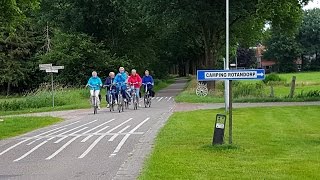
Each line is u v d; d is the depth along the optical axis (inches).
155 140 538.6
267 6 1568.7
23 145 550.6
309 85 2097.7
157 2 1701.5
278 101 1264.8
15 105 1325.0
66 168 395.2
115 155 452.8
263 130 630.5
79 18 2123.5
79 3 2123.5
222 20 1649.9
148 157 427.8
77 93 1550.2
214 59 1866.4
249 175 339.9
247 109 1015.6
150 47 2437.3
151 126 700.7
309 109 996.6
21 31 2637.8
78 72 2063.2
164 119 811.4
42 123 840.3
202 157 418.3
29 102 1348.4
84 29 2183.8
